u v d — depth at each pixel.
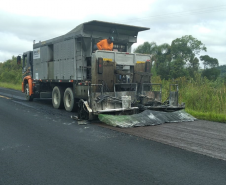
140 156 5.26
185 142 6.23
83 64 10.59
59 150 5.70
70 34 10.87
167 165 4.76
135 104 9.47
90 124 8.45
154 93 10.09
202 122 8.80
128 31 11.32
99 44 9.92
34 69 14.64
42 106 13.12
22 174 4.42
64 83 11.84
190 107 11.63
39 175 4.37
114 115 8.74
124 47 11.54
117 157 5.21
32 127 8.05
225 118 8.98
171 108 9.96
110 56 9.38
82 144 6.14
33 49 14.65
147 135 6.91
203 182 4.05
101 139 6.57
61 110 11.77
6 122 8.82
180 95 12.54
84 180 4.15
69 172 4.48
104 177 4.26
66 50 11.21
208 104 11.15
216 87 12.30
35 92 14.69
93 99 8.52
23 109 11.88
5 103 13.92
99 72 9.09
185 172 4.44
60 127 8.04
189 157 5.18
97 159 5.11
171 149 5.70
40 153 5.51
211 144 6.07
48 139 6.62
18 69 36.34
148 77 10.22
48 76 12.99
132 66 9.96
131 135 6.94
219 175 4.32
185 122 8.78
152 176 4.28
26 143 6.27
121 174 4.38
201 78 13.70
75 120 9.20
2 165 4.84
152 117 8.67
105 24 10.30
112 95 8.89
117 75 9.52
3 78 35.19
